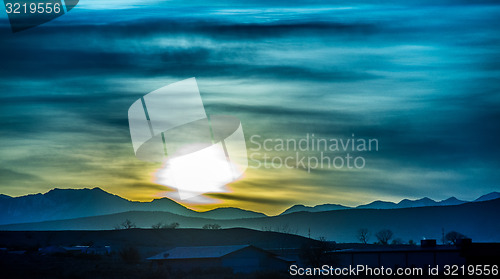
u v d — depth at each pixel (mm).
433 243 92625
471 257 81938
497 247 84562
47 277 78250
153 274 80625
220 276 80062
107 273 82750
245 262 93562
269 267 93938
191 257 92938
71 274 80500
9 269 86688
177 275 83312
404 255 86875
